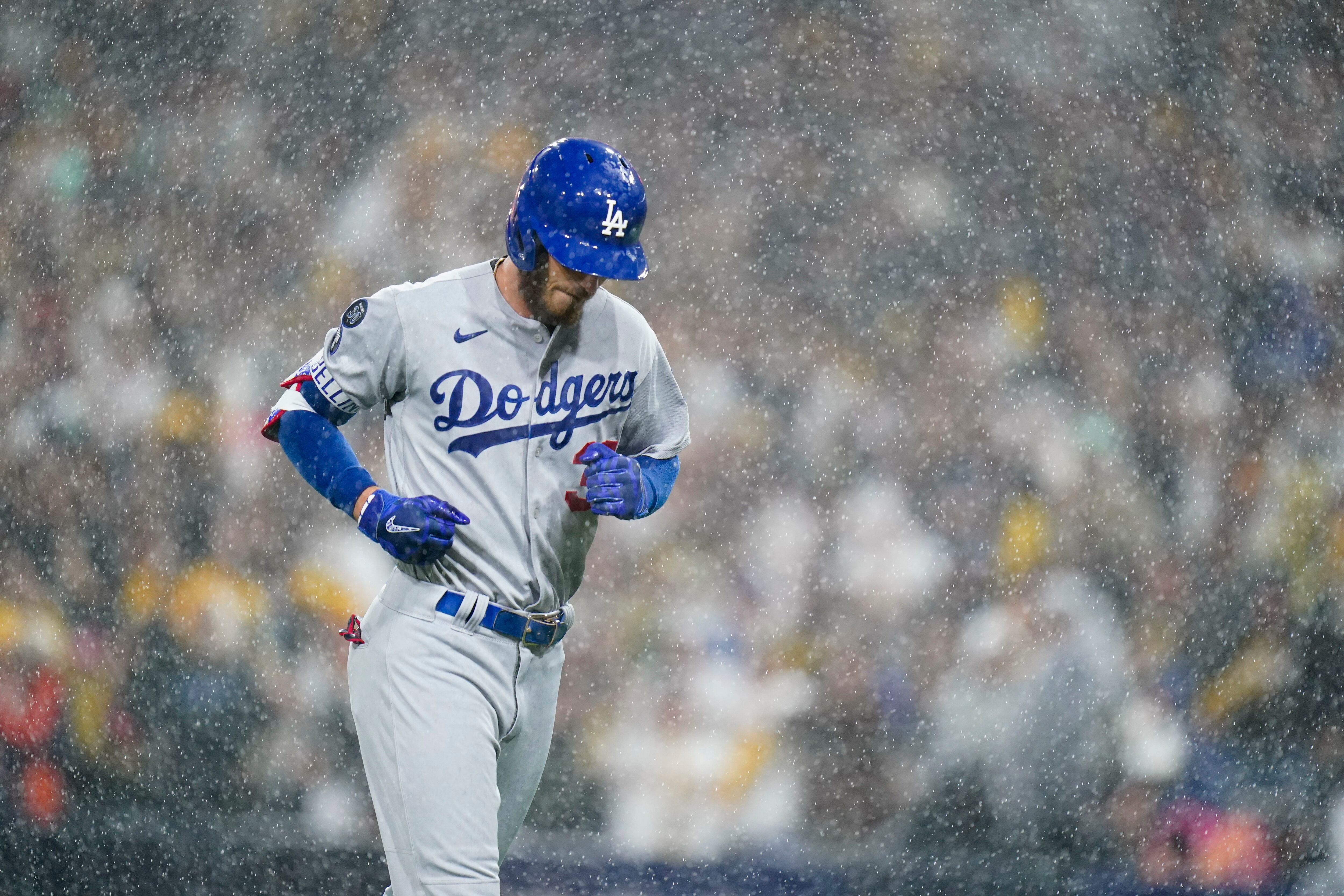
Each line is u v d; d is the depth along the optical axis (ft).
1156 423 82.07
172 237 82.07
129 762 63.31
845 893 53.21
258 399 82.23
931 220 94.99
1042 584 82.53
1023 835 59.41
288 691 72.02
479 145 91.09
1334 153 76.54
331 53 88.69
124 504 77.97
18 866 52.70
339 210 86.94
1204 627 75.56
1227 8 81.71
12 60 79.66
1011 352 90.84
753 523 91.30
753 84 99.04
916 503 90.53
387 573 80.23
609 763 69.97
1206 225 81.56
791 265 97.96
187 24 84.23
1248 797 62.34
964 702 75.56
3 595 73.05
